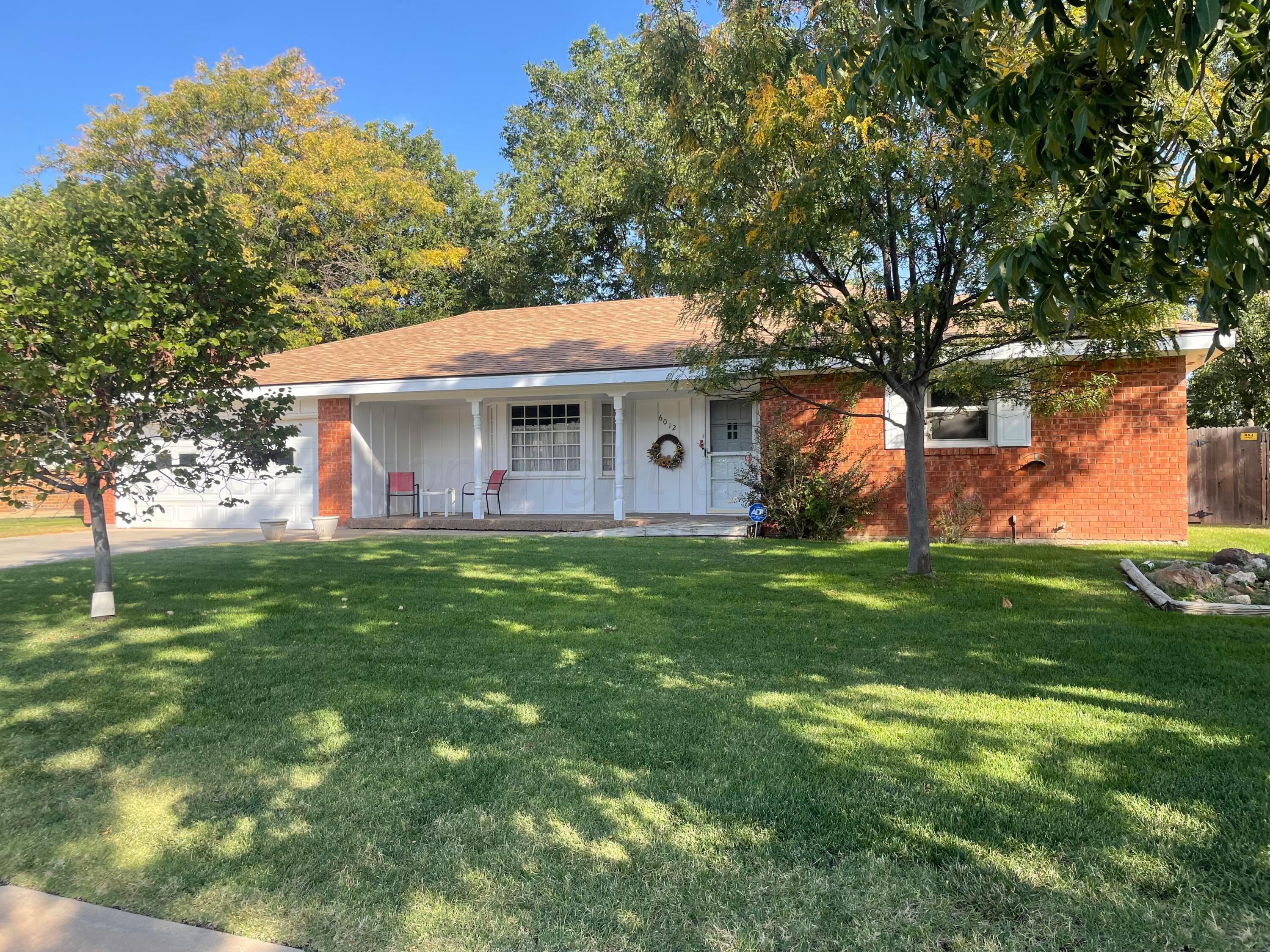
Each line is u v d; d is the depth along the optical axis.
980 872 2.62
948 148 6.43
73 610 6.95
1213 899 2.46
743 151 6.98
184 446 16.00
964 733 3.82
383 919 2.44
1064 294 3.19
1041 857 2.71
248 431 7.11
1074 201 4.70
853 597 7.22
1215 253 2.93
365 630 6.10
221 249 6.57
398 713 4.23
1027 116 3.46
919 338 7.26
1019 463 11.69
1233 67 4.27
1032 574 8.34
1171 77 4.82
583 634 5.91
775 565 9.07
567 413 15.42
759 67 6.88
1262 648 5.26
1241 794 3.13
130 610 6.91
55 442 5.96
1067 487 11.55
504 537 12.34
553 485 15.46
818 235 6.65
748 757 3.57
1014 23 5.24
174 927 2.43
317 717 4.17
